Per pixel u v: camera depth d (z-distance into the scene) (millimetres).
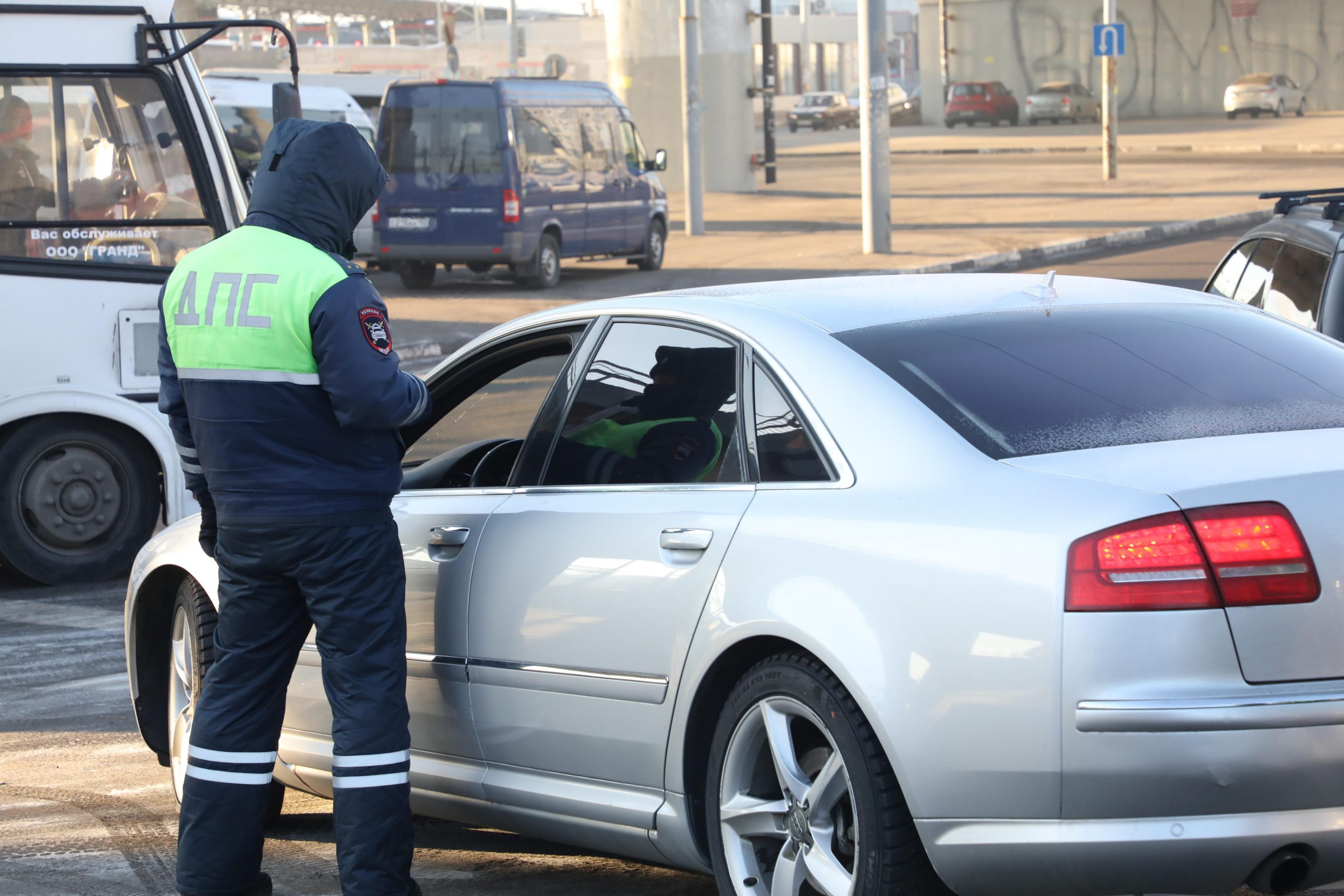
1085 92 142750
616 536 9164
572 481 9773
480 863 10867
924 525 7734
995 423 8141
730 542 8516
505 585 9742
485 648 9836
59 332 20000
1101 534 7188
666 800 8914
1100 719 7027
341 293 9109
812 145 136000
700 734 8781
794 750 8266
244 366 9141
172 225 20422
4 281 19781
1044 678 7172
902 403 8289
